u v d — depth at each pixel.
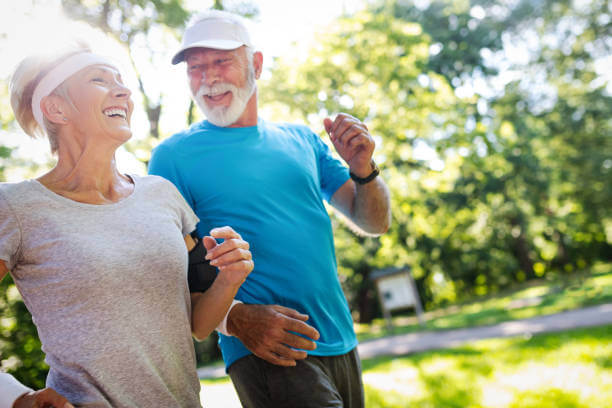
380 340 15.30
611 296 13.22
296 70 9.94
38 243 1.59
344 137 2.59
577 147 24.89
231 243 1.76
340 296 2.59
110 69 1.82
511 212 27.00
